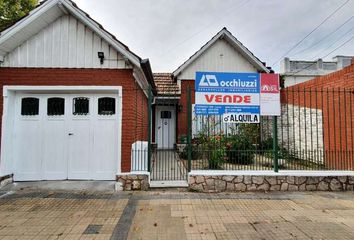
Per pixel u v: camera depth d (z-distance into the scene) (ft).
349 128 24.14
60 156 23.85
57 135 23.94
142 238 13.47
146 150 23.76
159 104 47.65
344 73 25.11
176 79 45.65
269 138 32.50
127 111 23.04
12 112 23.58
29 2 35.50
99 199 19.58
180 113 44.01
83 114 24.07
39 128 23.89
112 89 23.16
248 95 22.95
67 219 15.81
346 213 17.01
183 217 16.26
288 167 25.89
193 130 34.37
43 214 16.57
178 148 41.86
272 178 22.24
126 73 23.27
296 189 22.24
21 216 16.22
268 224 15.25
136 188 22.12
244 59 45.39
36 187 22.02
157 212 17.06
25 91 23.57
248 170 22.89
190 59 43.55
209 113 22.68
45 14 21.86
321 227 14.80
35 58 23.09
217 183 22.13
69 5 21.86
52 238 13.38
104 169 23.80
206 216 16.46
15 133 23.73
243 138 28.19
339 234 13.91
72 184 22.72
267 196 20.67
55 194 20.53
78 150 23.88
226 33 43.57
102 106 24.21
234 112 22.80
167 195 20.70
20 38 22.57
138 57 22.21
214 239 13.39
